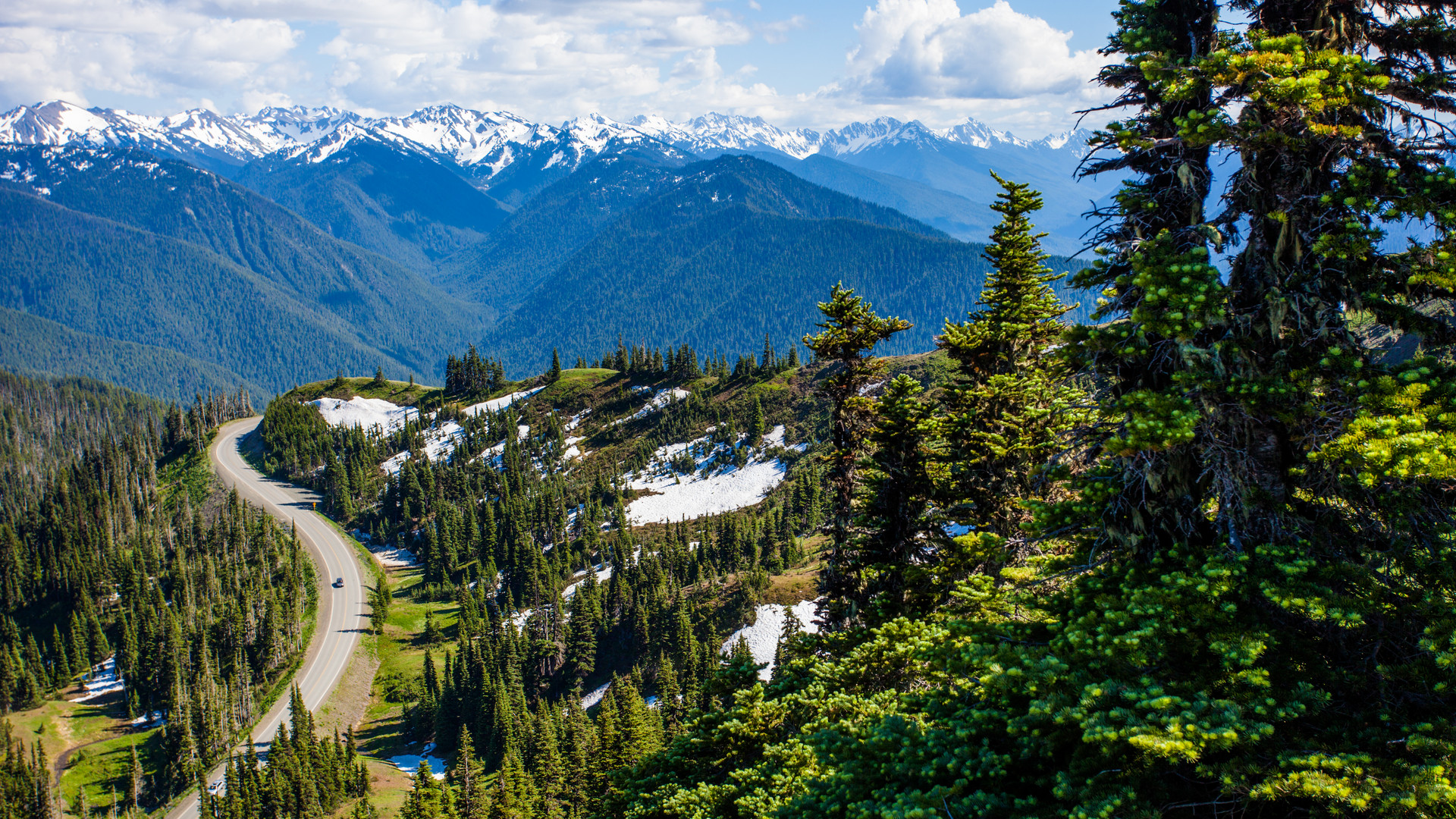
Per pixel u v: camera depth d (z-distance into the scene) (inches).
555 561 6776.6
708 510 7554.1
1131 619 486.0
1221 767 412.5
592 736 3164.4
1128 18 589.0
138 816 4458.7
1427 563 449.7
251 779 3831.2
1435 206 446.3
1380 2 519.2
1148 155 581.3
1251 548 506.9
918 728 559.5
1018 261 936.9
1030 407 855.1
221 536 7795.3
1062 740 478.0
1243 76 489.7
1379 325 510.6
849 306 1032.2
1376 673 439.2
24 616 7140.8
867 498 989.2
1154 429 485.1
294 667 5615.2
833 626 1082.1
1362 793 370.0
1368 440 433.1
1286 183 505.7
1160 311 501.4
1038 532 637.3
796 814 613.3
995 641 551.5
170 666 5329.7
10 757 4392.2
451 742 4559.5
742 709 900.6
